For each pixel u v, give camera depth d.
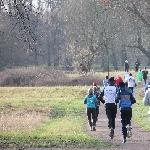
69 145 24.86
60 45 172.62
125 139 27.28
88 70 104.62
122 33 146.12
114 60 158.75
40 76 86.31
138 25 93.19
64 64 170.00
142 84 92.12
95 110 36.38
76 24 115.81
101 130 36.50
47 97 69.94
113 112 30.12
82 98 68.69
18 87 78.75
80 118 46.56
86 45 110.88
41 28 125.06
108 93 30.16
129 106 27.72
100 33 109.94
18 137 28.05
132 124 39.56
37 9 30.02
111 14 105.88
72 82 84.81
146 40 134.62
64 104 58.50
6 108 55.28
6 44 111.62
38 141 26.30
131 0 75.31
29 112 52.25
